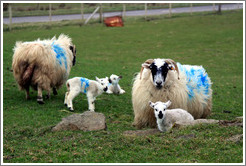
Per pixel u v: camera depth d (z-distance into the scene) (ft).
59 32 85.30
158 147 24.81
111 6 151.12
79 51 86.33
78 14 131.75
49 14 121.60
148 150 24.53
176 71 32.24
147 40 102.58
